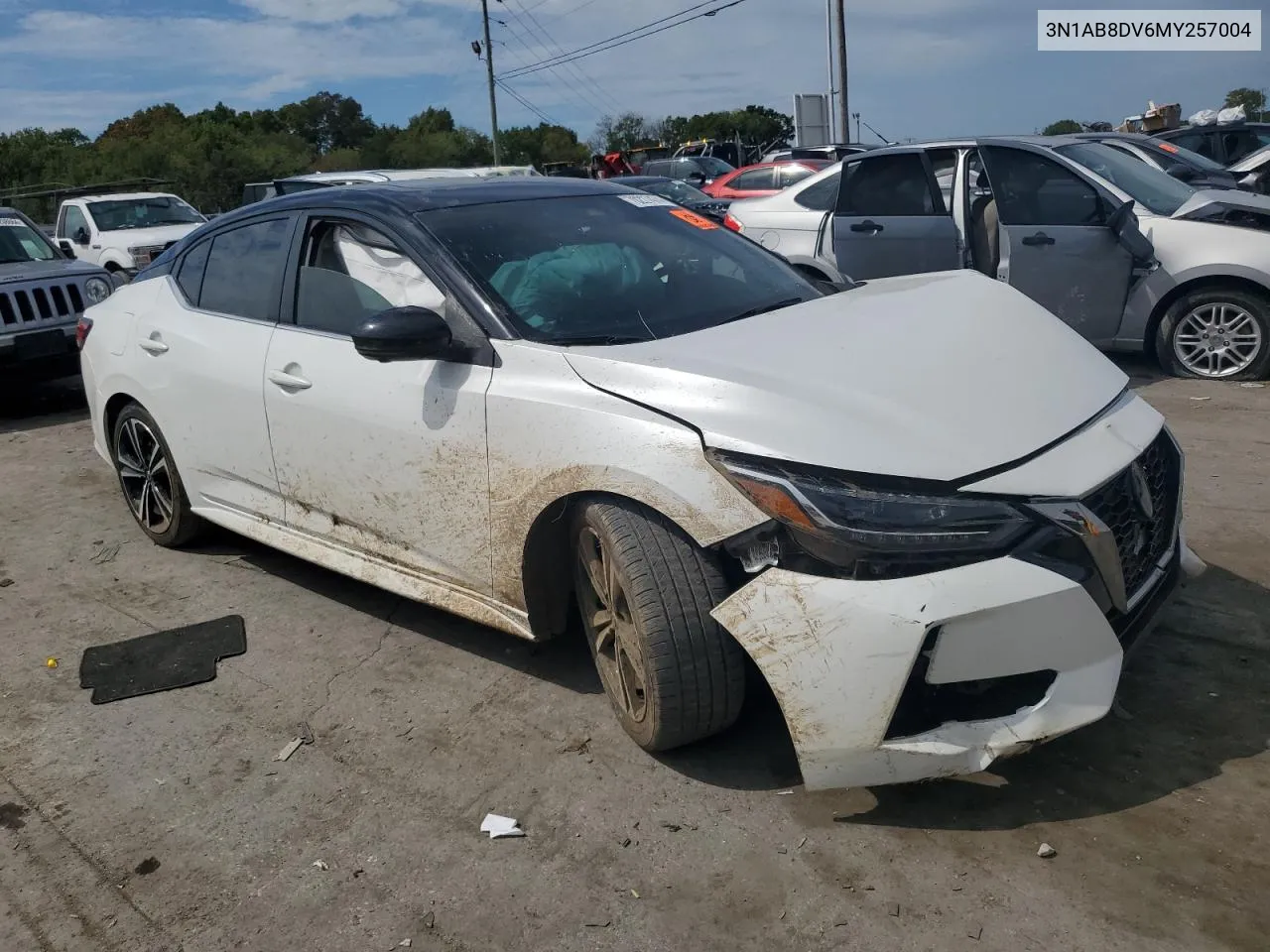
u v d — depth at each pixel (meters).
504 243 3.46
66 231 14.76
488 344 3.13
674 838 2.63
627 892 2.46
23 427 7.95
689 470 2.59
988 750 2.41
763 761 2.91
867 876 2.44
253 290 4.09
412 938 2.38
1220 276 6.68
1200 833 2.49
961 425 2.53
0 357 7.90
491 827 2.72
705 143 31.45
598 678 3.45
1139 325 7.04
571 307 3.25
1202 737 2.87
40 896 2.61
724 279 3.60
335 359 3.59
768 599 2.46
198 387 4.18
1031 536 2.38
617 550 2.74
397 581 3.57
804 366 2.73
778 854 2.54
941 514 2.36
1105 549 2.46
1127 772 2.75
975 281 3.55
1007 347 2.92
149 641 3.98
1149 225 6.91
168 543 4.89
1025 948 2.20
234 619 4.12
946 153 7.51
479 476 3.11
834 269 7.86
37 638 4.09
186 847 2.75
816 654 2.41
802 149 17.45
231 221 4.35
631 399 2.77
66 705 3.54
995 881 2.39
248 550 4.89
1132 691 3.12
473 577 3.29
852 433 2.48
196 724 3.37
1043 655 2.39
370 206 3.66
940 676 2.34
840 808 2.69
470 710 3.32
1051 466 2.49
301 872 2.62
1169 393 6.65
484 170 11.34
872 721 2.38
